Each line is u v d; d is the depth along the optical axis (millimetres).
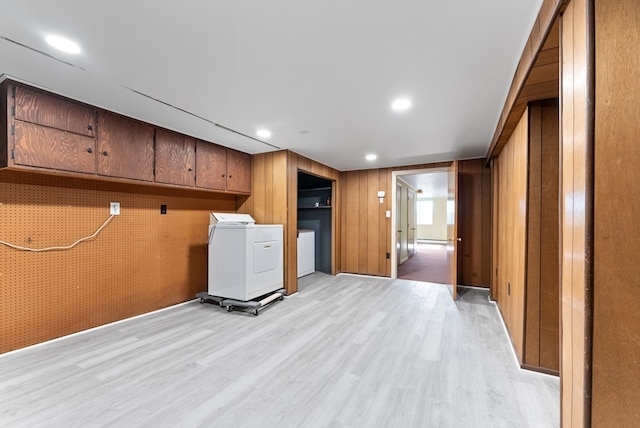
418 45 1575
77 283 2641
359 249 5508
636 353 809
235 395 1751
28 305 2340
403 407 1646
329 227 5844
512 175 2600
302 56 1688
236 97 2254
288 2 1246
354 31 1455
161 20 1362
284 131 3133
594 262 846
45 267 2432
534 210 2033
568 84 1025
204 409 1621
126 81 1995
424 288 4465
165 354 2266
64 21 1365
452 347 2410
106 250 2857
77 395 1733
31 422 1503
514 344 2367
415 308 3465
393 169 5219
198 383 1874
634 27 802
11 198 2246
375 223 5371
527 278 2053
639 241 802
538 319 2023
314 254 5871
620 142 816
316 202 6035
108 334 2639
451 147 3801
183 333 2684
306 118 2717
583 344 876
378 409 1630
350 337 2613
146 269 3223
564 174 1070
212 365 2104
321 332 2729
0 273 2195
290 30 1446
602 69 831
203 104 2393
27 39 1510
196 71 1860
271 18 1351
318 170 4828
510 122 2334
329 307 3498
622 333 820
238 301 3332
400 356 2252
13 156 1973
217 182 3672
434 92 2152
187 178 3279
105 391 1776
